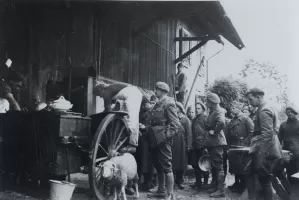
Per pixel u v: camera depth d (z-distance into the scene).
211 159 6.43
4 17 7.64
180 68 11.35
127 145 5.88
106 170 4.63
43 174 5.51
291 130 6.53
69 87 6.22
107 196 5.11
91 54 8.61
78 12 8.49
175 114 5.57
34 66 7.91
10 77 7.48
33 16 8.00
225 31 10.45
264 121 4.93
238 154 5.61
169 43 12.41
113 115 5.27
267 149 4.90
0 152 5.84
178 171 7.19
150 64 11.09
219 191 6.25
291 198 5.57
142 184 6.72
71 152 5.42
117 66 9.38
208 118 6.49
